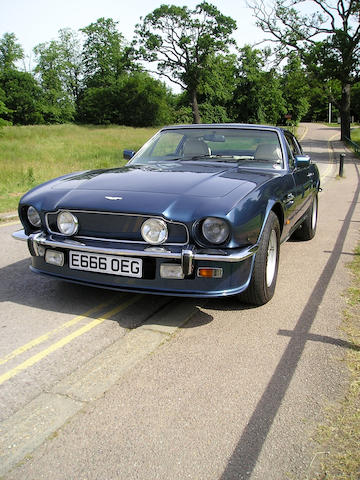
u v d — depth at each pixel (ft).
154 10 179.32
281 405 7.70
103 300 12.73
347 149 111.34
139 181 11.73
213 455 6.50
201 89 199.31
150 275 10.41
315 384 8.36
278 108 243.60
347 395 7.98
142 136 131.54
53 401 7.82
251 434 6.95
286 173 14.17
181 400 7.86
